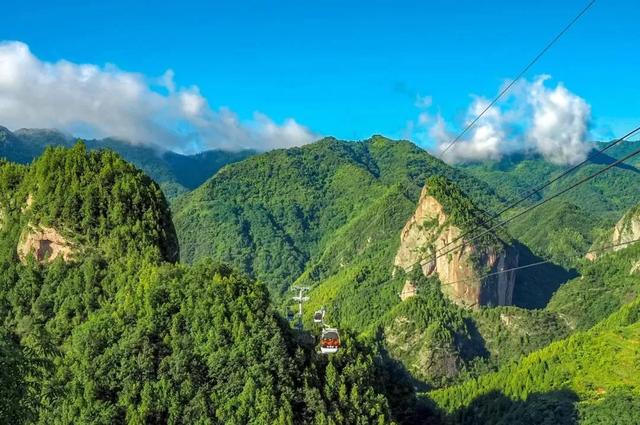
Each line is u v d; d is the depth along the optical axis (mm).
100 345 83938
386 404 90750
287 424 77062
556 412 158500
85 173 117875
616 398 156750
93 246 109562
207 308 87500
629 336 187750
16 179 126000
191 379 80375
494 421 175500
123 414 76938
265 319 87625
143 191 118375
